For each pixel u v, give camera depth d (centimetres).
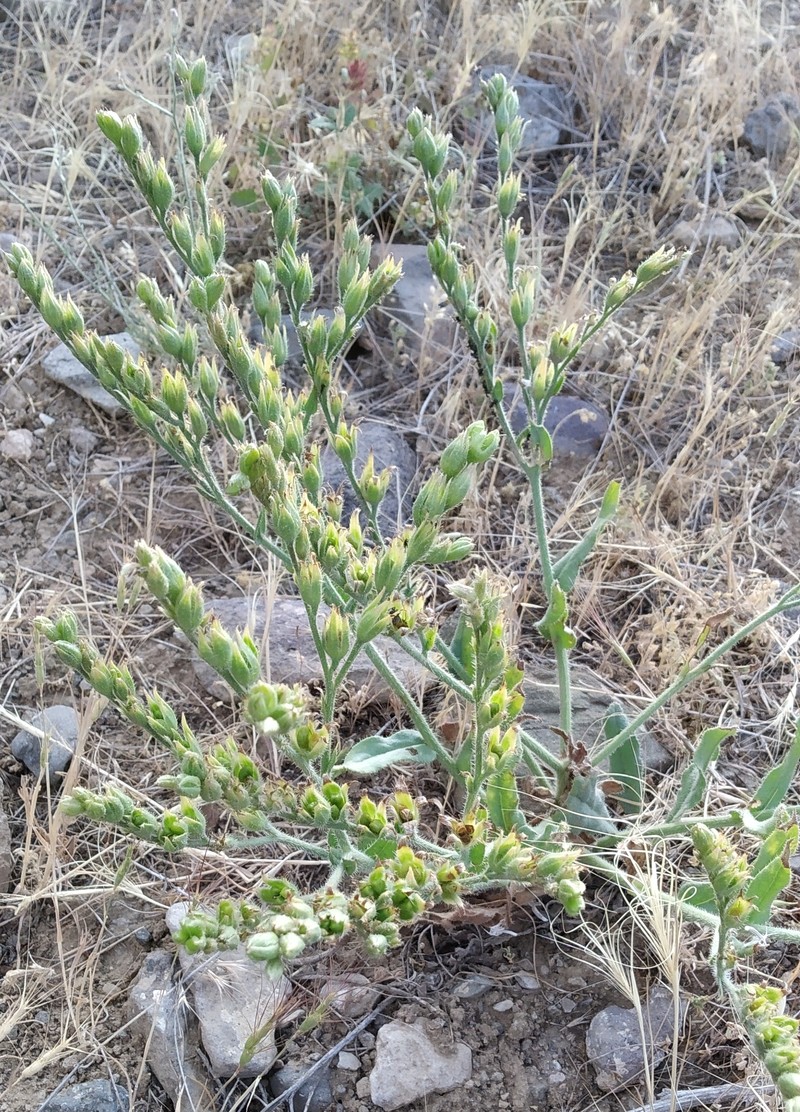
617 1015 196
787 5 437
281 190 178
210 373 178
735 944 172
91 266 342
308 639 254
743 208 369
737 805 230
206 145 192
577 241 363
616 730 216
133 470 301
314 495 171
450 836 168
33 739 239
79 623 265
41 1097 190
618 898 213
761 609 260
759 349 312
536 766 213
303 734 139
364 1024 197
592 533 204
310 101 382
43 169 371
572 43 411
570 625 267
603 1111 188
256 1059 190
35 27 399
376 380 326
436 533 152
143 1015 198
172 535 288
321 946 204
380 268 181
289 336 323
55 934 214
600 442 306
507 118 202
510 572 275
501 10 418
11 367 315
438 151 195
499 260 332
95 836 227
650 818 222
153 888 217
